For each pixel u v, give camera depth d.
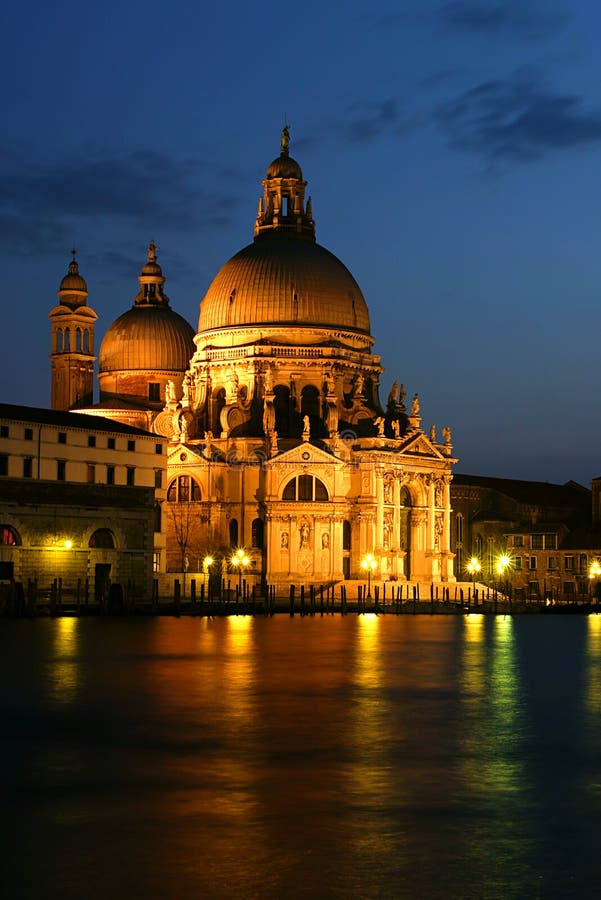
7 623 116.19
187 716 54.84
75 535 136.50
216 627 116.25
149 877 30.33
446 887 29.80
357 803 37.97
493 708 59.03
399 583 182.38
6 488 130.62
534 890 29.59
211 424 194.12
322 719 54.38
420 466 194.25
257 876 30.50
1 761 44.22
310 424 189.38
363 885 29.89
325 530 181.50
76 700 60.19
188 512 185.88
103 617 128.62
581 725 53.59
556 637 111.56
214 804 37.69
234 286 196.62
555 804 38.03
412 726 52.78
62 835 34.06
